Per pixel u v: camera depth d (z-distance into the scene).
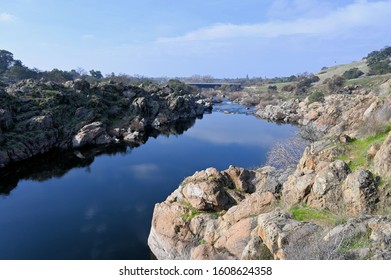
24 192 41.84
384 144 18.56
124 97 94.12
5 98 62.72
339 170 18.36
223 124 94.81
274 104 126.81
